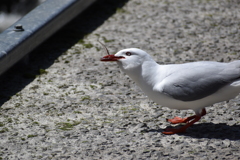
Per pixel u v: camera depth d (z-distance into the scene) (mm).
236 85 6441
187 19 12188
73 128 7152
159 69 6820
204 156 6199
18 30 9250
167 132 6914
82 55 10078
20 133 6988
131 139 6773
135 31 11438
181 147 6488
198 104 6703
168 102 6754
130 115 7609
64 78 9016
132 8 13078
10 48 8453
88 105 7973
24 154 6387
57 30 10484
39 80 8906
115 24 11906
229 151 6312
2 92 8383
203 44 10609
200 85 6504
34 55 10016
